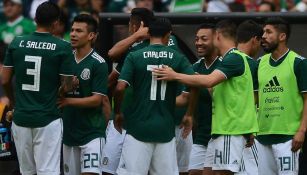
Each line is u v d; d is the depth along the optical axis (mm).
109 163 27406
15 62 25172
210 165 25828
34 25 39312
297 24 28734
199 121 27016
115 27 29094
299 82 26375
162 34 25281
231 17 28797
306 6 39594
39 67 24984
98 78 25797
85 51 25875
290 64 26406
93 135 25969
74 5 39781
